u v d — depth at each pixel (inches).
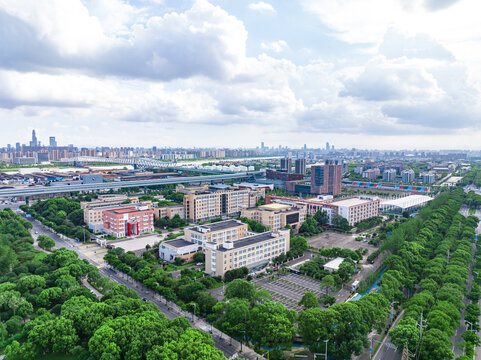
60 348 4889.3
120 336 4726.9
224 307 5944.9
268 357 5083.7
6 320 5846.5
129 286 7687.0
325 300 6550.2
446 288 6599.4
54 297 6259.8
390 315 6491.1
